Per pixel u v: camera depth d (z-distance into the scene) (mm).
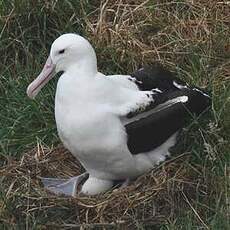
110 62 12484
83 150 10219
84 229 10016
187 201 10320
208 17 13242
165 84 10922
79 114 10047
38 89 10477
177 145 10781
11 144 11414
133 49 12695
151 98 10430
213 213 10281
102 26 12938
